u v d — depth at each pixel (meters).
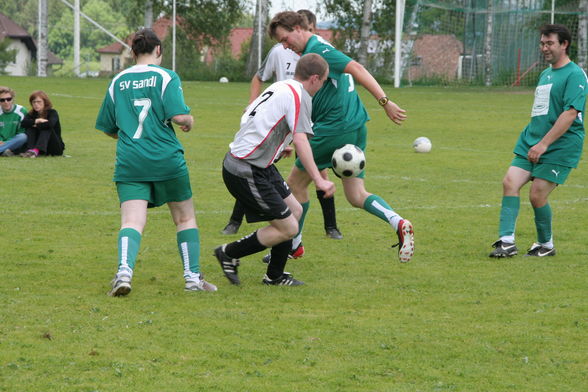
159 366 11.03
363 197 17.05
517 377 10.95
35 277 15.81
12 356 11.23
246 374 10.84
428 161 36.50
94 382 10.39
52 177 29.19
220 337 12.36
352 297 14.99
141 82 14.70
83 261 17.33
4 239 19.31
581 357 11.77
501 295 15.24
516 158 19.17
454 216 23.73
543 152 18.22
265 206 15.05
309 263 17.97
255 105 15.05
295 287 15.72
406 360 11.52
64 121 50.22
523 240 20.91
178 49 121.56
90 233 20.31
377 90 16.89
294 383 10.55
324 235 21.08
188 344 11.95
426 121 55.00
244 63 116.25
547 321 13.49
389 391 10.33
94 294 14.66
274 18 17.50
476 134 48.28
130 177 14.71
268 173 15.23
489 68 97.06
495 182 30.64
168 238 20.02
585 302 14.76
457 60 97.38
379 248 19.59
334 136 17.70
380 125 52.72
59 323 12.77
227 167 15.12
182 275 16.47
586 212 24.61
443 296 15.11
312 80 14.97
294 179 18.14
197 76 112.56
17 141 34.53
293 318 13.46
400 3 91.62
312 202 26.06
